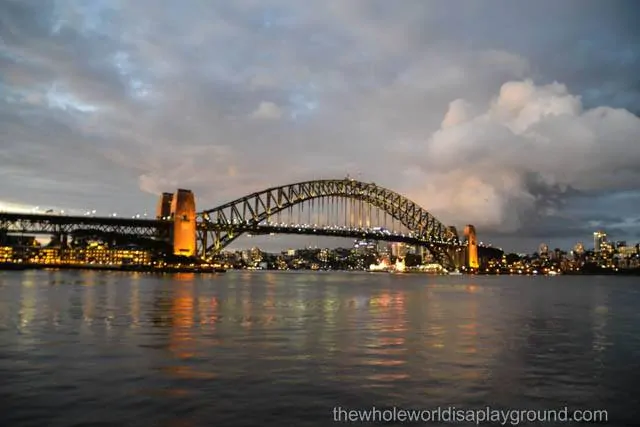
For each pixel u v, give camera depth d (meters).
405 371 19.78
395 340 27.62
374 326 34.09
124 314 38.25
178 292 69.00
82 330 29.25
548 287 125.94
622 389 17.75
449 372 19.77
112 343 24.97
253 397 15.99
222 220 195.62
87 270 187.62
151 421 13.79
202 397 15.88
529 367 21.03
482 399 16.31
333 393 16.56
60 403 15.09
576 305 59.38
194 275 163.88
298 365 20.50
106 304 46.50
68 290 66.19
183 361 20.91
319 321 36.66
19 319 33.84
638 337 30.38
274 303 53.88
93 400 15.40
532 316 44.03
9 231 166.38
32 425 13.39
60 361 20.55
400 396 16.42
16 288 68.44
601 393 17.22
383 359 22.05
